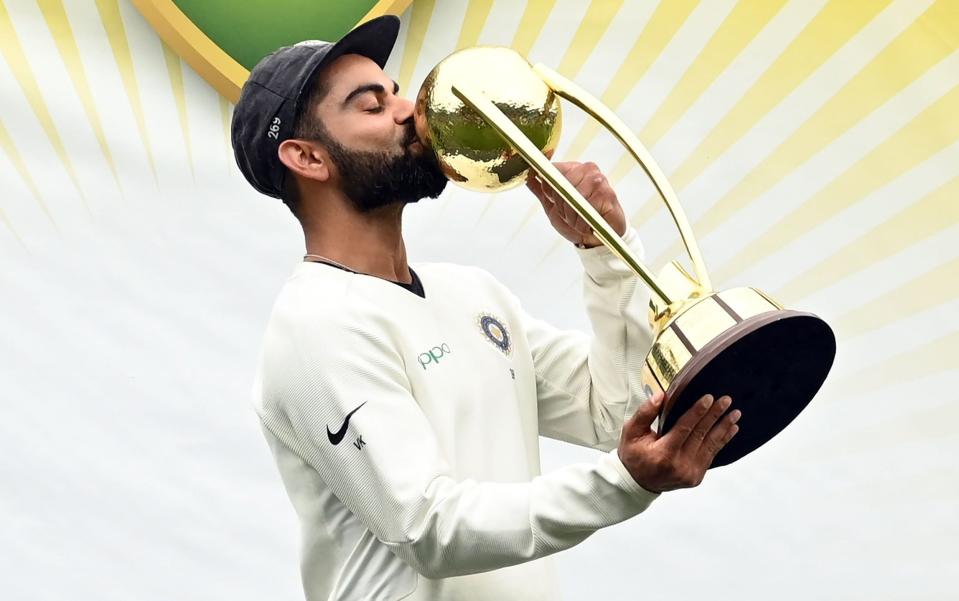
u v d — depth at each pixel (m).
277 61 3.26
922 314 4.81
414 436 2.85
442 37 4.77
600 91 4.87
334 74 3.21
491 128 2.79
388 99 3.23
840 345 4.83
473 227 4.86
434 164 3.16
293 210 3.31
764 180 4.87
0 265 4.47
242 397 4.63
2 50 4.48
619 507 2.57
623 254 2.62
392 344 3.02
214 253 4.63
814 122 4.88
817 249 4.85
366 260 3.21
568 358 3.51
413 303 3.15
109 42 4.54
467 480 2.79
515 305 3.46
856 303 4.84
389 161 3.14
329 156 3.17
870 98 4.87
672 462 2.47
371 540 3.06
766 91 4.88
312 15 4.50
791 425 4.83
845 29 4.89
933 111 4.85
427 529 2.72
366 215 3.21
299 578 4.61
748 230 4.85
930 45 4.86
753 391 2.46
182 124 4.59
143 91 4.57
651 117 4.87
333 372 2.91
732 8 4.89
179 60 4.58
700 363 2.37
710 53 4.89
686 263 4.84
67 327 4.51
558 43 4.85
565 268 4.87
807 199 4.86
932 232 4.82
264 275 4.67
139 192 4.57
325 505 3.11
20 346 4.48
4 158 4.48
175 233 4.60
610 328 3.31
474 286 3.39
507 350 3.30
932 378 4.80
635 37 4.87
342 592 3.10
